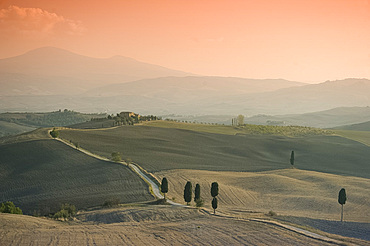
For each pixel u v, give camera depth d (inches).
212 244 2356.1
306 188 5270.7
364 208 4222.4
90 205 4128.9
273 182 5506.9
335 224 3272.6
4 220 2933.1
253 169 7037.4
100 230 2719.0
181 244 2351.1
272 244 2352.4
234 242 2395.4
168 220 3174.2
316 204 4325.8
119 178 5305.1
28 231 2630.4
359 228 3164.4
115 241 2388.0
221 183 5354.3
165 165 6491.1
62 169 5876.0
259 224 2886.3
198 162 7160.4
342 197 3654.0
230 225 2851.9
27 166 6097.4
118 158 6314.0
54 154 6599.4
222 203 4360.2
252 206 4242.1
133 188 4822.8
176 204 3996.1
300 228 2797.7
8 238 2390.5
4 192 5064.0
